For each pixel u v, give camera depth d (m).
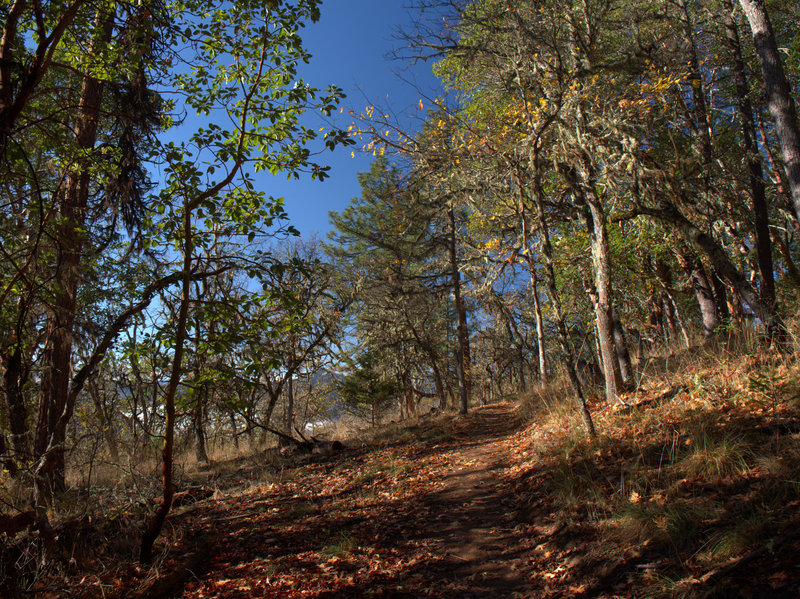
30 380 7.72
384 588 4.31
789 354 6.58
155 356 6.25
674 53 9.45
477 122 9.22
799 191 6.31
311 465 10.92
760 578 3.04
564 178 8.95
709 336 11.38
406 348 23.98
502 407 17.84
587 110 8.34
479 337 26.73
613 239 11.47
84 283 7.58
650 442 5.86
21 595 4.02
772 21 11.63
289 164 6.14
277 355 6.24
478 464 8.60
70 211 7.95
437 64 11.61
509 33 8.02
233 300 5.93
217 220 6.00
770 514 3.62
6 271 6.17
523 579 4.25
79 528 5.39
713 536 3.66
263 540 5.98
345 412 24.88
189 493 8.84
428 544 5.29
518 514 5.77
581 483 5.53
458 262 17.02
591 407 8.93
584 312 13.70
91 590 4.45
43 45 4.85
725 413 5.75
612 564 3.90
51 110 7.04
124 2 5.75
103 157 7.76
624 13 9.52
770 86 6.66
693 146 11.15
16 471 5.53
